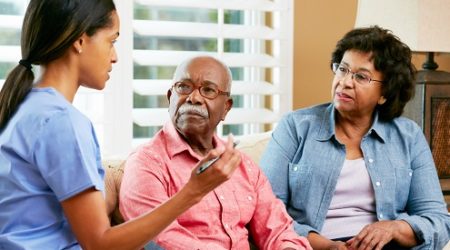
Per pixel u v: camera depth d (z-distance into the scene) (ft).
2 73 9.13
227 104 7.22
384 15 9.20
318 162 7.75
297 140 7.94
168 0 9.62
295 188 7.79
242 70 10.87
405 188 7.89
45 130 4.83
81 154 4.83
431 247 7.59
